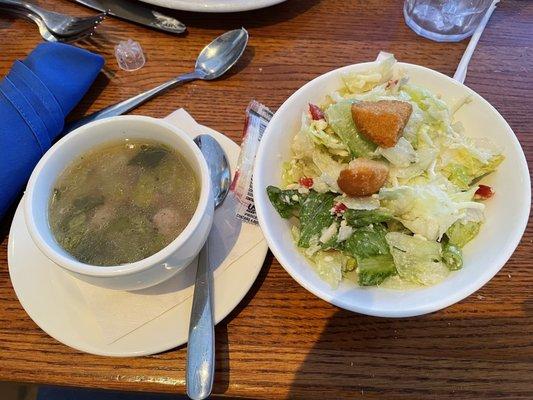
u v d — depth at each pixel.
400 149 0.29
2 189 0.31
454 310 0.29
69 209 0.28
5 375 0.27
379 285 0.28
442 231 0.28
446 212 0.28
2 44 0.41
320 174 0.31
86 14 0.44
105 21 0.43
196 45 0.41
